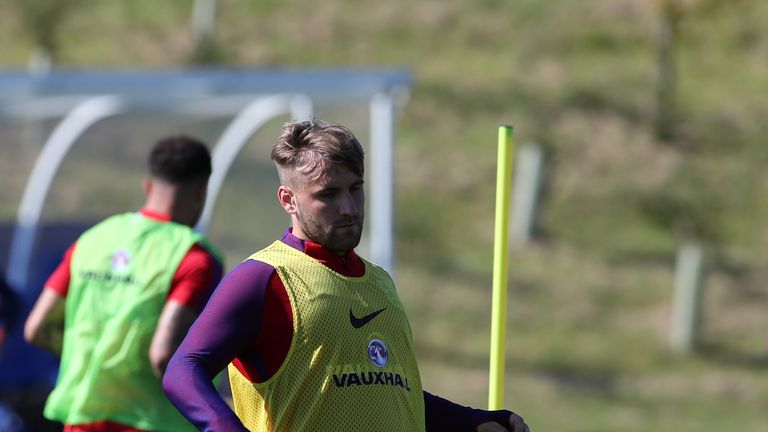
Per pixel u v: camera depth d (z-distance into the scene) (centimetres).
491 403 1431
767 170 8375
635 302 6556
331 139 1155
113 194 4644
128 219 1842
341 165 1153
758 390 5544
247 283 1130
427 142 8456
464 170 8119
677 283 6372
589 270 6912
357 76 3803
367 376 1147
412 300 6375
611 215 7681
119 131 4528
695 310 6009
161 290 1752
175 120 4394
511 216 7394
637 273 6938
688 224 7606
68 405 1789
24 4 9412
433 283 6625
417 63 9594
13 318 2730
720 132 8800
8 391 3384
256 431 1140
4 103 4216
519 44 9856
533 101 9044
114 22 10106
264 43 9875
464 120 8788
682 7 8656
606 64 9556
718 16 8925
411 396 1197
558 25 10081
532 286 6650
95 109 4238
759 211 7900
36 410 3344
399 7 10412
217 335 1109
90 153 4594
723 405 5300
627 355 5888
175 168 1823
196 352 1104
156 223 1816
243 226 4388
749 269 7131
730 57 9838
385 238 3766
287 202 1192
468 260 6988
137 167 4622
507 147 1426
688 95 9262
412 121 8706
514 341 5953
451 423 1295
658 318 6344
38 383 3453
